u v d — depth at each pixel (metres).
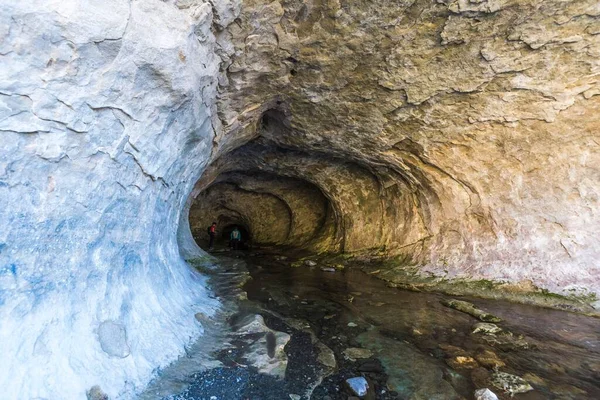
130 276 3.25
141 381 2.63
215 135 5.70
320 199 12.70
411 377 3.25
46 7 1.98
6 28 1.85
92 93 2.35
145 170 3.17
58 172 2.24
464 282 6.33
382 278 7.47
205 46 3.81
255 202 14.65
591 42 4.64
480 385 3.12
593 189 5.59
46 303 2.24
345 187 10.28
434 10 4.44
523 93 5.44
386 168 8.35
